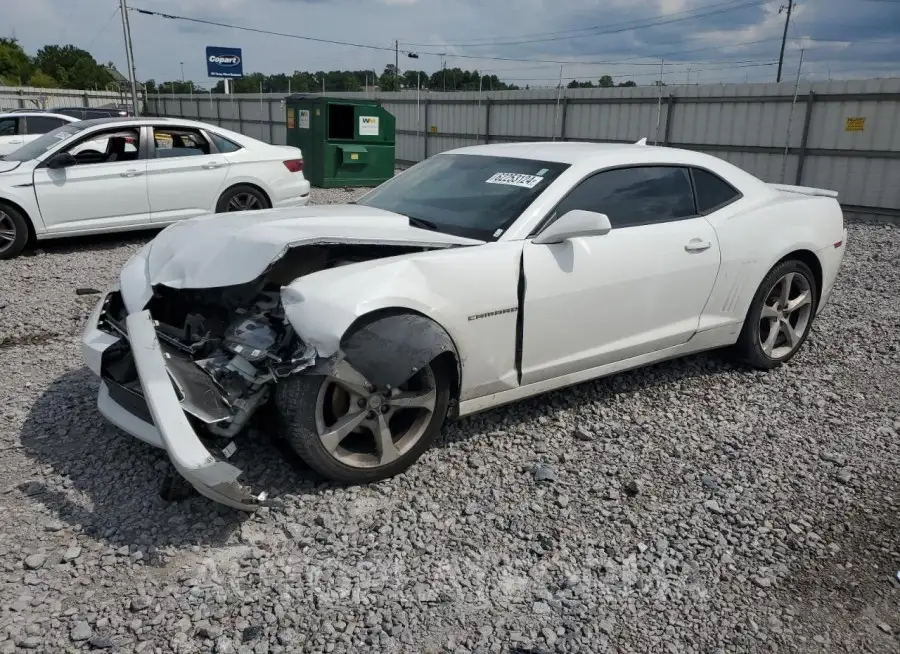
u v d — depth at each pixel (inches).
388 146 654.5
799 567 121.3
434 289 135.9
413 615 106.1
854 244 410.6
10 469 140.4
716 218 183.8
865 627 108.5
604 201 166.6
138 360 124.6
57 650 96.8
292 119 651.5
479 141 834.8
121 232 399.2
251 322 136.5
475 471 145.0
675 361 207.5
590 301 158.1
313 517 127.0
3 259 330.3
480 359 144.3
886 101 493.4
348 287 128.0
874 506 139.9
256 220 156.9
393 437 139.9
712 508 135.7
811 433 168.2
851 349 224.8
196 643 99.0
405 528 125.9
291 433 127.2
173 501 130.0
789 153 552.7
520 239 150.9
